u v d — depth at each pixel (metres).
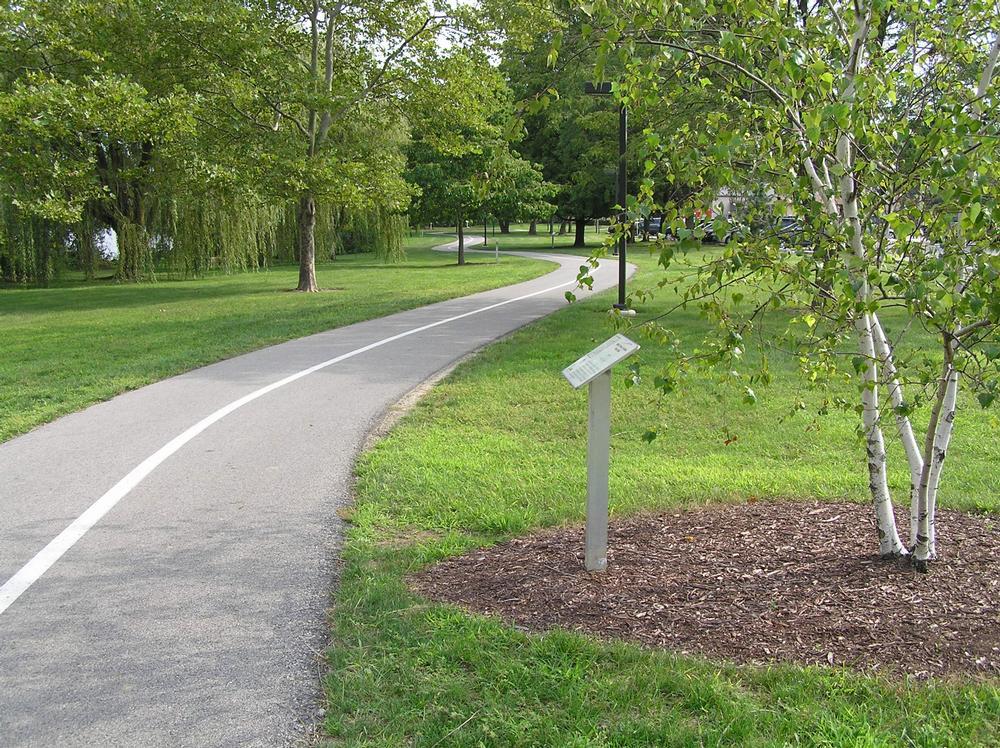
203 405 9.48
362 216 40.16
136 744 3.16
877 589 4.16
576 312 18.11
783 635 3.79
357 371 11.59
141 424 8.58
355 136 30.78
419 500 6.06
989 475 6.59
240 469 6.95
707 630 3.86
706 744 3.04
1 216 28.47
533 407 9.16
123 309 21.95
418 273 34.62
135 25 23.02
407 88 26.42
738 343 3.83
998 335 3.60
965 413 8.67
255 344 14.33
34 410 9.16
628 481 6.48
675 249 3.55
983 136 3.14
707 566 4.58
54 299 25.98
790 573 4.42
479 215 42.28
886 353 4.34
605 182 49.81
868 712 3.20
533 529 5.45
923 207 3.65
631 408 9.07
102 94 18.59
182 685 3.57
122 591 4.55
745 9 3.56
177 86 21.89
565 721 3.19
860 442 4.66
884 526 4.47
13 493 6.33
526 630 3.93
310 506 6.00
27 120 17.00
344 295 24.38
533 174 43.62
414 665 3.63
